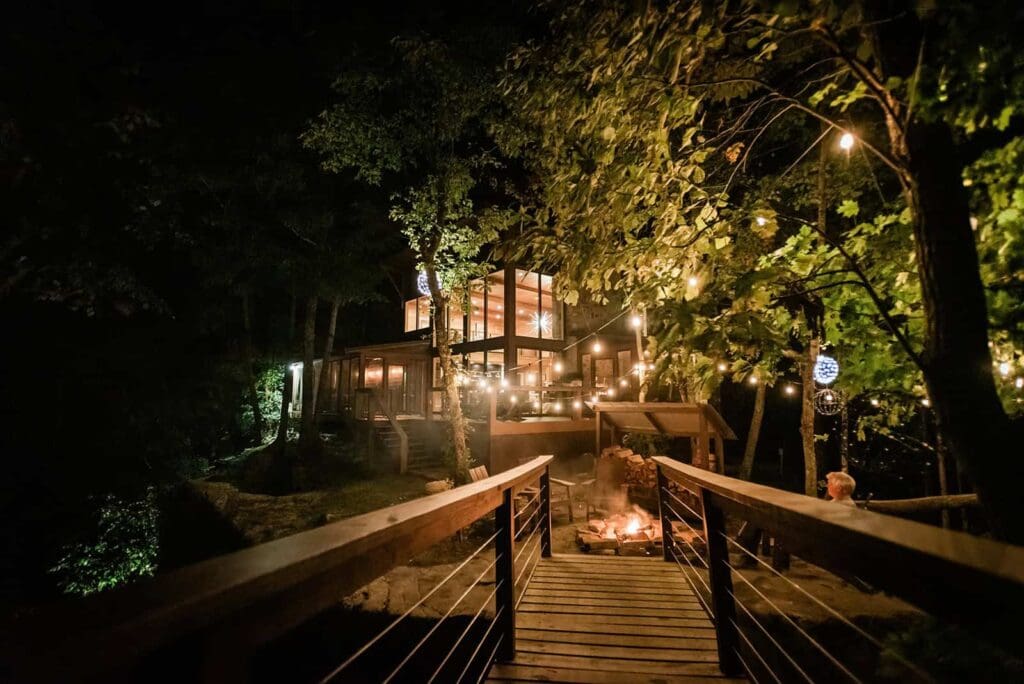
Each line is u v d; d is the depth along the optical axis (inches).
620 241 120.0
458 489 86.3
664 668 117.4
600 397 579.2
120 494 427.2
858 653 155.7
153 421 501.4
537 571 194.5
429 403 687.7
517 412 490.9
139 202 327.3
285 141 492.1
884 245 120.5
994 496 74.9
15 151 235.5
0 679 20.6
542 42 133.1
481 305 676.1
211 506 438.6
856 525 42.9
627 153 113.6
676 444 450.0
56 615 24.4
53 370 427.5
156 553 406.0
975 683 92.8
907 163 84.7
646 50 100.0
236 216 529.0
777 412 514.9
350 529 47.3
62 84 235.9
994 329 99.7
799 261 111.0
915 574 38.7
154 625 25.6
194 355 616.4
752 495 72.3
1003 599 29.2
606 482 347.3
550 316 668.7
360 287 612.7
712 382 107.3
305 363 594.2
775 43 99.2
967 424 77.0
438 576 240.5
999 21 62.9
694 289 104.3
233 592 30.2
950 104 72.3
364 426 581.6
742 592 199.2
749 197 122.3
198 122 420.8
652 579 184.1
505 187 419.2
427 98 368.8
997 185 95.0
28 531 401.1
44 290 293.3
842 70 110.3
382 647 203.2
